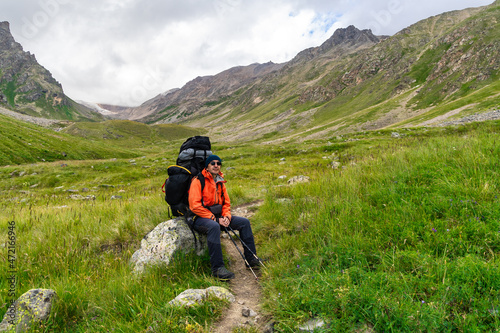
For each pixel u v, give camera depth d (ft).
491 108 164.86
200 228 15.19
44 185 72.90
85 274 13.99
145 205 25.03
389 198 16.14
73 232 19.22
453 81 376.27
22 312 10.55
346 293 9.20
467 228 11.62
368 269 10.93
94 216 23.45
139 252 16.07
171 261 14.87
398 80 529.04
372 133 112.06
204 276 13.82
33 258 15.21
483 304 8.11
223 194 16.39
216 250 14.40
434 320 7.87
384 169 22.18
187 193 16.48
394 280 9.70
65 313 11.18
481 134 27.37
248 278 14.38
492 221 11.50
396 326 8.15
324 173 30.09
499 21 459.73
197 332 9.37
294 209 19.48
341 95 631.97
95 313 11.41
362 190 18.75
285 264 13.29
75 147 172.14
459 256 10.50
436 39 573.74
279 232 17.76
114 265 15.23
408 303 8.53
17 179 74.74
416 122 250.57
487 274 8.84
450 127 89.97
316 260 12.54
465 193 14.29
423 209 13.97
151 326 9.55
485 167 16.94
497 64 345.31
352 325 8.53
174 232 16.12
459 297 8.60
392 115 370.53
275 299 10.43
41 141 152.97
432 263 10.16
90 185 70.79
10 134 138.72
